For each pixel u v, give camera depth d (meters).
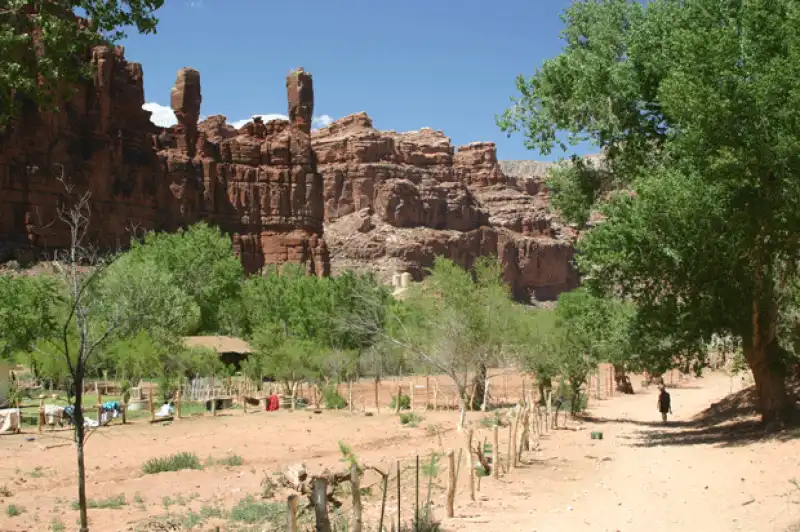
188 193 152.88
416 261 179.88
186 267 75.38
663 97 19.78
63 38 11.98
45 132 115.81
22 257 104.19
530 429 26.92
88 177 122.75
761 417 23.55
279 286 81.12
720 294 21.80
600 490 15.44
